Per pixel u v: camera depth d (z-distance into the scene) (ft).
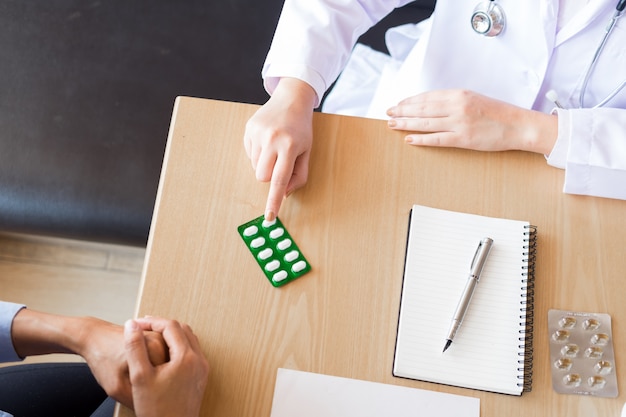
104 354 2.93
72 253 5.99
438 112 3.51
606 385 3.15
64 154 4.72
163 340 2.91
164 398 2.78
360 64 5.22
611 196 3.47
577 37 3.81
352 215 3.33
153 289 3.10
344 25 3.90
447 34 4.06
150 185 4.75
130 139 4.83
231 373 3.01
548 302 3.28
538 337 3.22
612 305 3.30
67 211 4.69
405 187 3.42
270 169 3.30
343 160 3.44
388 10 4.27
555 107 3.79
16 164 4.66
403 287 3.20
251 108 3.51
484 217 3.37
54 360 5.59
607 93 3.97
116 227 4.74
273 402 2.98
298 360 3.06
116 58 5.04
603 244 3.40
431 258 3.26
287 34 3.74
